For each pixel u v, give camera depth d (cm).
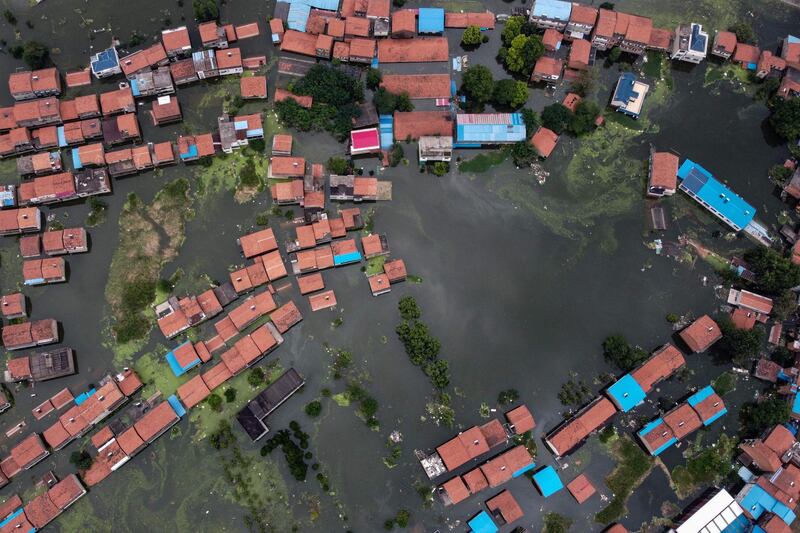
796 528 9681
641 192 11100
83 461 9556
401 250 10650
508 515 9531
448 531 9644
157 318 10212
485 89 10969
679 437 9812
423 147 10675
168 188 10806
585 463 9944
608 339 10225
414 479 9800
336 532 9619
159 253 10531
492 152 11138
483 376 10206
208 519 9625
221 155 10919
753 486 9625
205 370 10112
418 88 11131
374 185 10650
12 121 10775
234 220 10694
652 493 9862
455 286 10544
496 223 10862
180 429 9869
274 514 9644
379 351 10238
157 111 10912
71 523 9594
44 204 10706
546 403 10144
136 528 9594
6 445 9825
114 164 10712
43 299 10350
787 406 9781
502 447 9950
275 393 9850
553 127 11050
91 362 10131
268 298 10206
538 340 10388
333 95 10994
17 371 9819
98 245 10581
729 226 10931
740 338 9944
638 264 10762
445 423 9962
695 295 10625
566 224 10912
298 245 10425
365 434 9925
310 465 9806
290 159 10675
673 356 9988
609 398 10075
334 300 10350
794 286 10312
